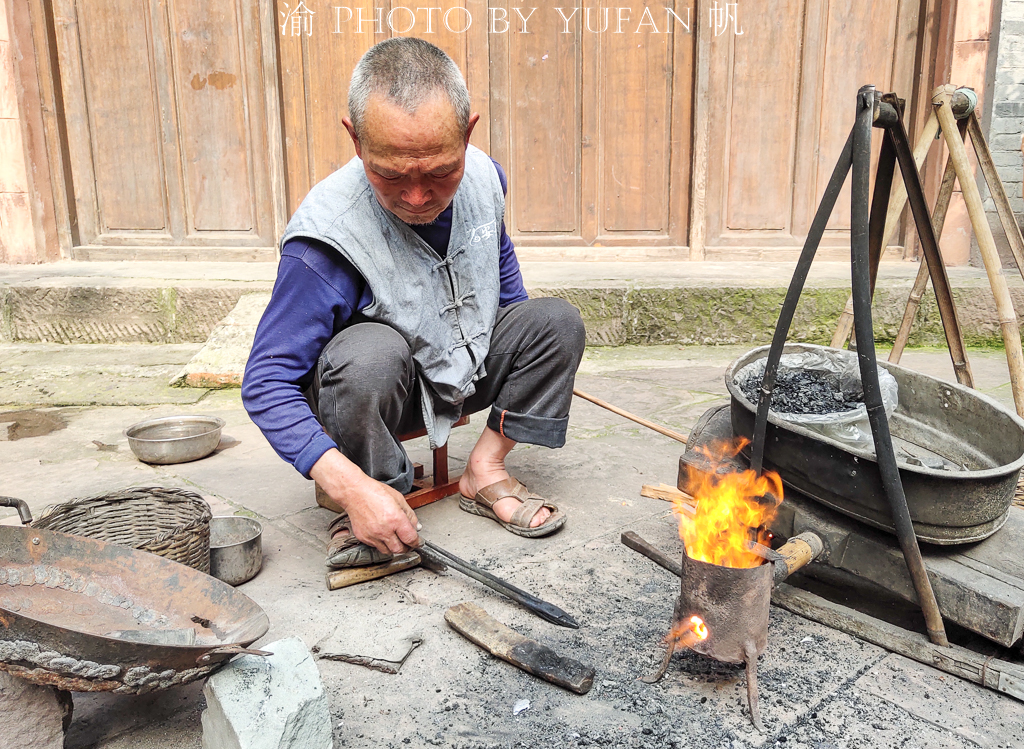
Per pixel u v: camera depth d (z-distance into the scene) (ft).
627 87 17.97
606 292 16.28
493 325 7.54
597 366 15.03
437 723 5.11
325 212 6.50
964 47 16.25
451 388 7.24
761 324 16.38
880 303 16.07
